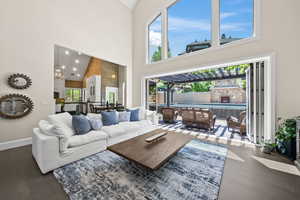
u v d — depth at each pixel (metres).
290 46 2.45
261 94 2.93
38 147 1.89
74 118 2.55
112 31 5.14
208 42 3.70
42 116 3.27
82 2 4.17
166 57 4.65
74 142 2.10
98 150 2.46
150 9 5.14
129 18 5.88
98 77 7.70
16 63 2.90
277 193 1.44
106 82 7.41
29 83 3.05
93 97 8.14
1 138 2.74
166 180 1.66
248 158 2.28
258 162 2.14
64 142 1.94
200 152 2.54
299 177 1.73
